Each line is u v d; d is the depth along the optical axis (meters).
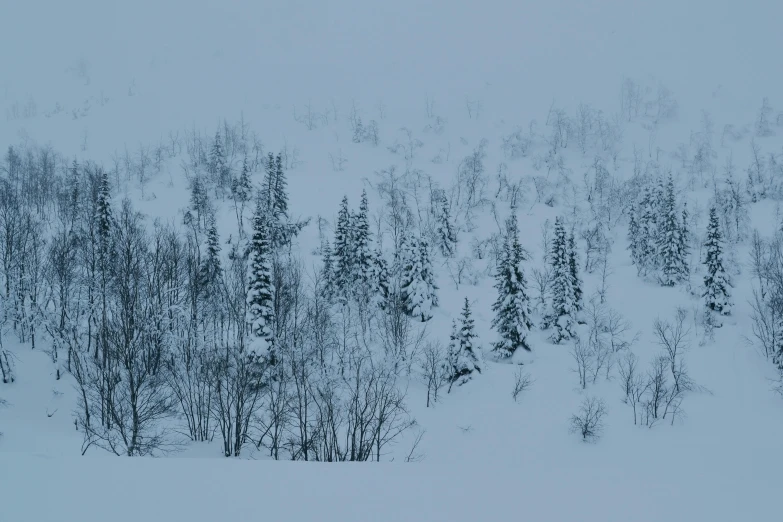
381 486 6.77
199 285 41.66
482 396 41.19
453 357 43.59
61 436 26.42
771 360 45.66
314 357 39.22
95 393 30.92
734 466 30.47
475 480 7.14
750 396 40.84
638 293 63.78
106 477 6.60
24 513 5.52
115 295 33.81
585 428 34.53
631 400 40.03
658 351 48.50
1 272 36.84
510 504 6.28
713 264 54.16
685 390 41.81
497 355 48.22
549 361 47.41
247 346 35.31
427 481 7.01
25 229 42.41
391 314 50.75
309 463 7.68
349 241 55.44
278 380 34.56
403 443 32.25
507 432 35.94
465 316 44.22
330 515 5.79
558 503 6.31
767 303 52.25
